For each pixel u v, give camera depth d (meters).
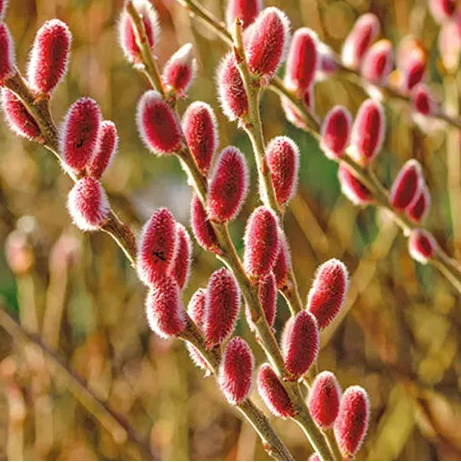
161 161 6.44
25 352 4.62
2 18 1.68
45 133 1.73
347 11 5.55
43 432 4.77
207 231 1.73
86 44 5.71
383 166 5.21
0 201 5.62
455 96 4.05
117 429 4.02
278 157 1.86
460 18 3.89
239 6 2.32
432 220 5.00
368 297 5.14
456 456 4.90
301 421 1.84
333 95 5.39
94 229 1.73
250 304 1.76
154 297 1.69
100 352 5.20
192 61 1.71
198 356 1.84
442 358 5.22
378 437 5.09
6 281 6.60
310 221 5.28
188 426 5.39
